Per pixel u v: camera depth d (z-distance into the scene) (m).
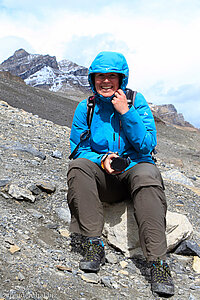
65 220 3.53
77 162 2.69
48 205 3.79
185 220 3.28
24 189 3.79
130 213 3.02
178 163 14.47
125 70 2.79
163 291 2.30
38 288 2.12
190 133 33.59
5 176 4.15
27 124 8.82
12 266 2.30
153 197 2.46
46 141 7.34
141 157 2.88
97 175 2.77
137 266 2.81
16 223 3.13
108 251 3.02
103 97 2.78
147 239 2.43
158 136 28.95
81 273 2.48
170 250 3.18
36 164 5.15
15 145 5.82
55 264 2.54
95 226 2.62
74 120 2.99
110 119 2.86
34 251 2.68
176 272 2.81
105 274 2.56
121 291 2.33
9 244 2.64
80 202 2.61
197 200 5.61
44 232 3.16
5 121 8.35
